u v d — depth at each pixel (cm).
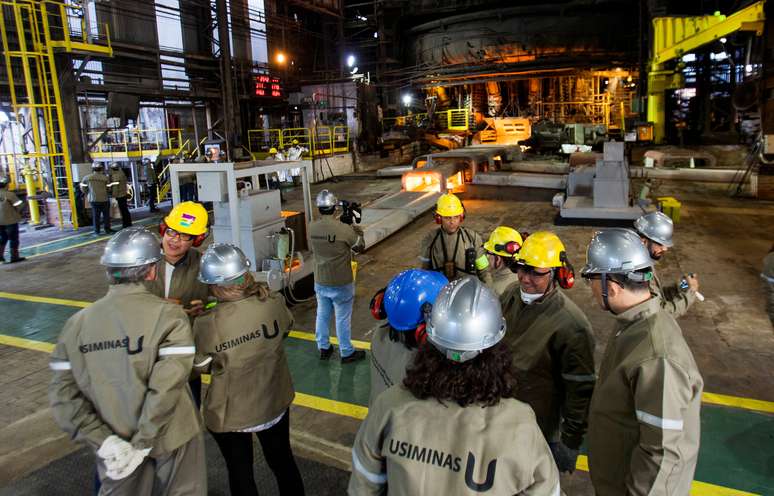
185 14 2162
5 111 1612
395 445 150
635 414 192
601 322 604
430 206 1266
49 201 1370
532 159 2194
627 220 1082
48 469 365
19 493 339
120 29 1864
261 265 632
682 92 2559
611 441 200
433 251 403
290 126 2845
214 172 586
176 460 244
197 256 354
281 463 293
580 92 3048
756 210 1215
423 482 145
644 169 1764
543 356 254
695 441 180
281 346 283
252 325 267
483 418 147
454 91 3212
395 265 882
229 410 267
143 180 1775
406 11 3000
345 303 501
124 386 225
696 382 182
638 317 204
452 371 149
